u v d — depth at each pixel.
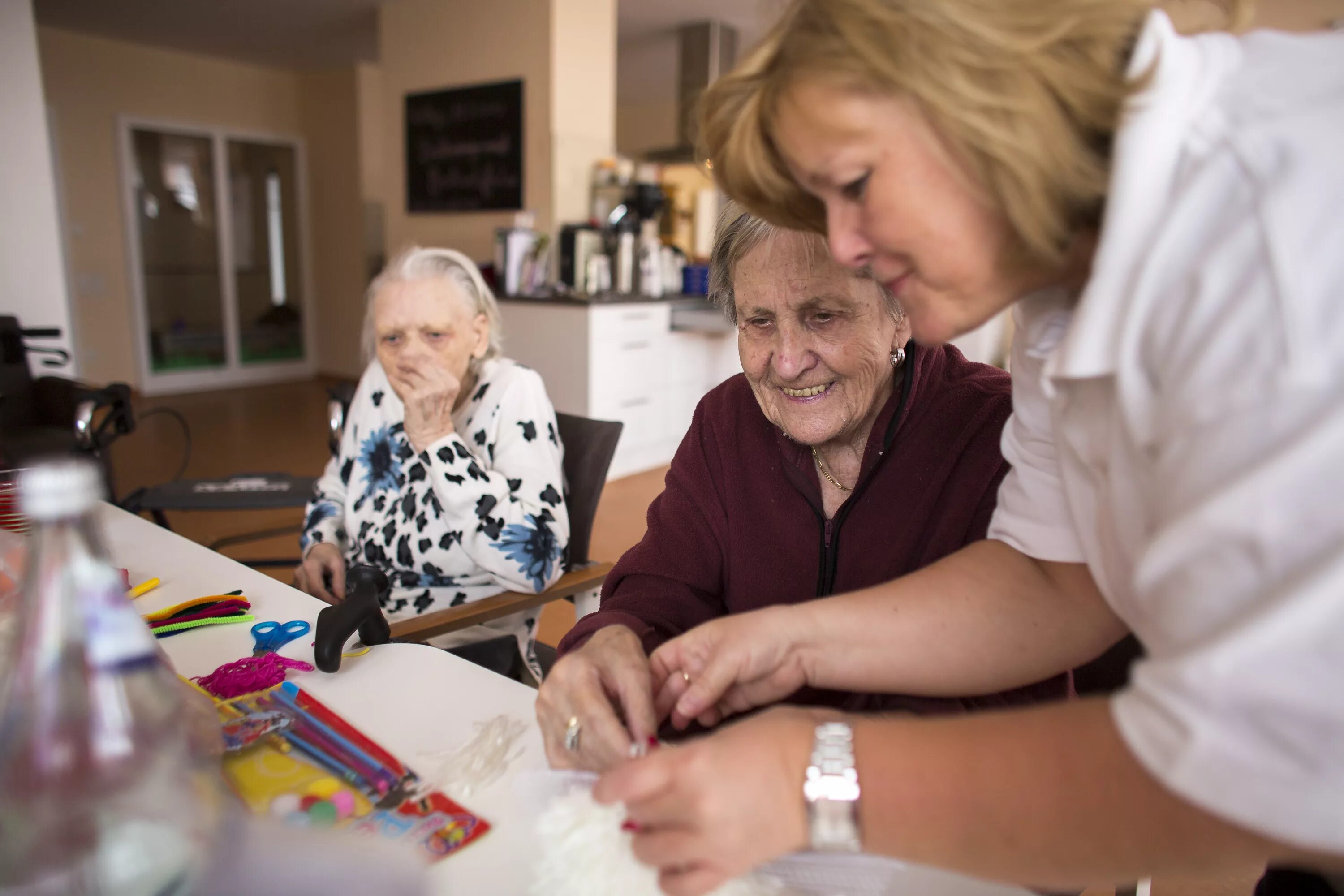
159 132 6.62
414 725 0.75
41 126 3.55
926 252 0.46
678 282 4.79
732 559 0.97
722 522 0.99
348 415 1.64
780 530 0.95
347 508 1.52
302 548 1.52
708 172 0.59
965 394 0.87
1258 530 0.34
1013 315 0.64
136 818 0.44
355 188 7.15
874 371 0.85
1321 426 0.33
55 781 0.44
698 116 0.57
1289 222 0.35
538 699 0.71
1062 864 0.41
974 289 0.48
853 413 0.87
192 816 0.46
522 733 0.74
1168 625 0.38
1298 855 0.36
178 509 2.16
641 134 9.11
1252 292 0.35
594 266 4.31
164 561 1.18
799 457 0.94
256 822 0.47
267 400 6.57
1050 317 0.56
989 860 0.43
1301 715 0.33
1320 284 0.34
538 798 0.65
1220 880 1.46
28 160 3.53
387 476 1.48
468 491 1.32
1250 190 0.37
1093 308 0.42
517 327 4.25
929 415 0.88
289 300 7.59
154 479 4.27
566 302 4.04
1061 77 0.41
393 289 1.40
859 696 0.84
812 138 0.46
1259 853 0.37
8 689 0.46
